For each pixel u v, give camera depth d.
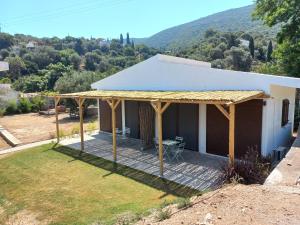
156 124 14.15
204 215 5.05
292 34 20.52
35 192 9.16
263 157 10.18
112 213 7.30
